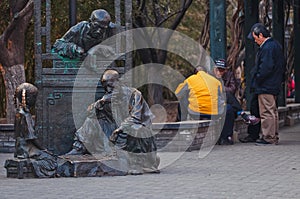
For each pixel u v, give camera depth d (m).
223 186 18.98
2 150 28.69
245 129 32.94
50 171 20.94
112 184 19.45
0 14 39.47
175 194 17.73
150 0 54.16
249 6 37.25
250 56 37.00
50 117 23.66
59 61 23.66
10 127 28.56
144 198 17.22
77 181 20.09
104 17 23.34
